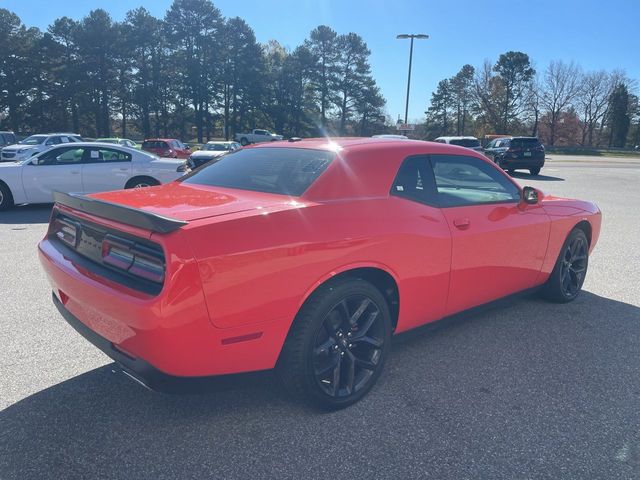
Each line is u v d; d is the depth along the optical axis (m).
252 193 3.06
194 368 2.42
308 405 2.95
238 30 68.31
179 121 70.50
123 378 3.30
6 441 2.62
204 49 67.38
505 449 2.63
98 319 2.62
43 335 3.97
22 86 59.50
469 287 3.69
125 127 71.44
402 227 3.11
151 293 2.35
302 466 2.47
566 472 2.46
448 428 2.80
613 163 39.56
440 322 3.64
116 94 65.00
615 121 87.75
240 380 2.61
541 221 4.25
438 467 2.48
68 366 3.45
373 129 75.44
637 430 2.82
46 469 2.41
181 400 3.05
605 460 2.55
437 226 3.34
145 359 2.42
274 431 2.75
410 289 3.23
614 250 7.52
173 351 2.34
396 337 3.38
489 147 26.88
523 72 81.81
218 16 67.31
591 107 84.56
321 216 2.78
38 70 60.50
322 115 73.94
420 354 3.75
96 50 62.03
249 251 2.46
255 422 2.83
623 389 3.27
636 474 2.45
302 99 73.00
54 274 2.96
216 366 2.49
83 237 2.92
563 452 2.61
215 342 2.43
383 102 75.06
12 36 59.50
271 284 2.54
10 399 3.02
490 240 3.73
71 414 2.88
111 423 2.80
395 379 3.36
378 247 2.96
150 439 2.66
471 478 2.40
